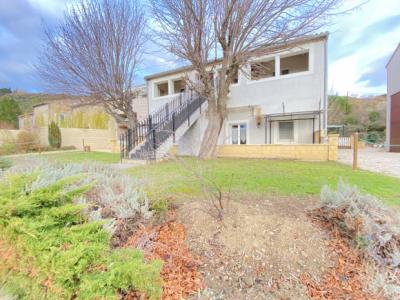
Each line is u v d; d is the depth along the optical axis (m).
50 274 1.63
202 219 2.87
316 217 2.99
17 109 28.14
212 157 9.39
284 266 2.33
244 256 2.41
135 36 11.28
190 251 2.50
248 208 3.18
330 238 2.67
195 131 13.16
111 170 5.03
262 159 9.36
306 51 10.97
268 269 2.30
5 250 1.79
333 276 2.28
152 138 9.96
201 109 12.57
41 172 2.72
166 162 8.47
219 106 9.41
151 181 4.21
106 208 2.71
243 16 7.47
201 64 8.57
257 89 12.07
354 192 3.03
